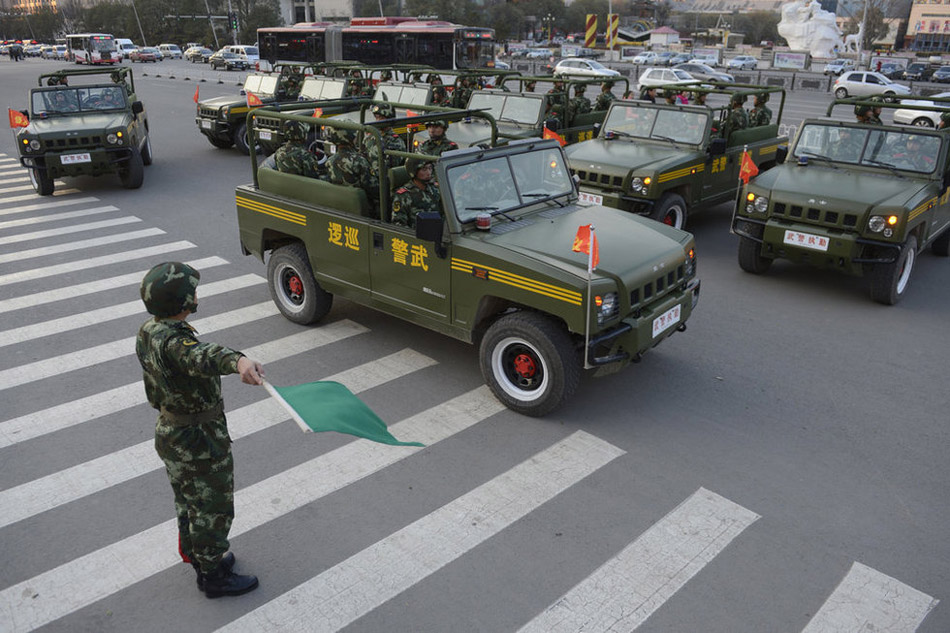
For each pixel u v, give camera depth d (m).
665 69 34.78
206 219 11.58
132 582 3.89
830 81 38.41
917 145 8.29
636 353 5.29
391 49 29.88
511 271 5.19
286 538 4.21
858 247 7.68
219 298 8.13
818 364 6.54
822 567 4.01
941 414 5.67
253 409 5.67
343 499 4.57
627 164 9.34
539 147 6.26
